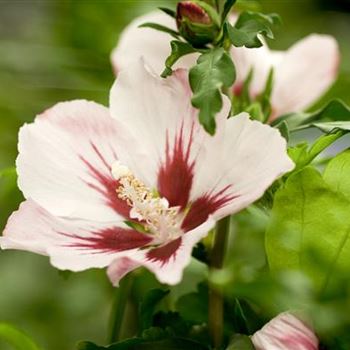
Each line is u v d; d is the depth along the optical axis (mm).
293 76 677
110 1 894
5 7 1051
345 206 542
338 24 1066
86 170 578
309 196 543
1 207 732
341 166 540
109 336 627
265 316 567
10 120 855
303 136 688
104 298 808
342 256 544
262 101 629
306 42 683
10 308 826
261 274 539
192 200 565
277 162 530
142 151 576
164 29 583
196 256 578
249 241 703
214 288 565
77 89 843
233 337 549
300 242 548
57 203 568
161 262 533
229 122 545
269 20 572
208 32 570
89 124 581
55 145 576
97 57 853
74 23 908
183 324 583
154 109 572
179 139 569
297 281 532
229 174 546
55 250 547
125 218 575
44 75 865
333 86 840
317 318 535
